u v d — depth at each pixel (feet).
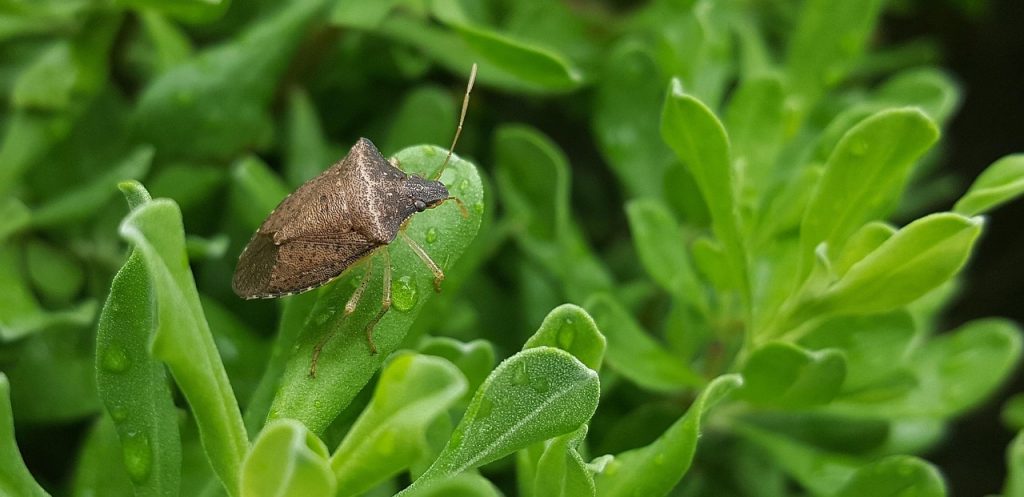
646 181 0.43
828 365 0.36
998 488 0.53
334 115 0.47
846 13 0.41
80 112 0.42
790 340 0.37
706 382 0.38
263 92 0.42
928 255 0.34
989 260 0.58
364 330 0.34
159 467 0.33
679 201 0.42
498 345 0.43
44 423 0.40
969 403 0.39
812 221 0.36
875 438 0.40
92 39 0.42
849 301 0.35
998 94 0.60
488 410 0.32
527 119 0.50
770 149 0.40
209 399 0.31
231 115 0.42
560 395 0.32
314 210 0.36
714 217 0.36
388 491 0.37
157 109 0.41
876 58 0.50
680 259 0.40
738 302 0.40
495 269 0.45
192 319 0.31
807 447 0.39
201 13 0.39
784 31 0.50
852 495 0.36
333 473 0.31
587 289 0.41
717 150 0.35
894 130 0.34
